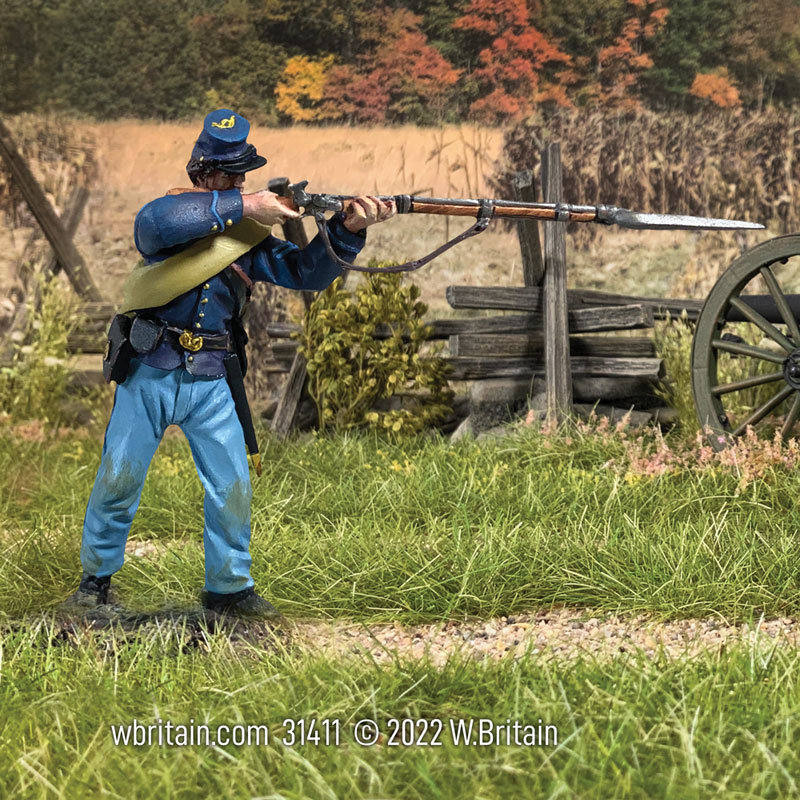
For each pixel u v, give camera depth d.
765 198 14.82
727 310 6.59
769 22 16.64
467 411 8.12
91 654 3.84
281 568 4.83
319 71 16.62
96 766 2.90
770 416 6.93
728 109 16.30
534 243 7.73
